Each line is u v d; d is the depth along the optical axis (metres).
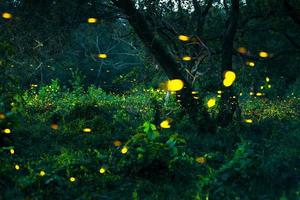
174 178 8.27
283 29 16.34
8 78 9.44
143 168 8.33
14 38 13.74
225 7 16.31
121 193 7.46
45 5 13.70
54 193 7.16
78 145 10.97
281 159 8.63
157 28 14.78
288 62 20.14
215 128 13.55
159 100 20.75
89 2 13.78
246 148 8.55
